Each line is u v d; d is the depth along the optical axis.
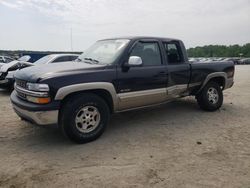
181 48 5.80
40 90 3.91
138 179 3.20
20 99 4.39
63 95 4.01
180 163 3.64
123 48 4.84
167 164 3.61
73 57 10.15
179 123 5.56
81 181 3.15
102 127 4.55
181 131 5.04
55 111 4.00
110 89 4.51
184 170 3.43
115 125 5.39
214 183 3.11
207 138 4.66
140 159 3.77
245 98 8.62
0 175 3.30
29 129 5.09
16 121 5.60
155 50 5.33
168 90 5.46
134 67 4.86
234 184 3.09
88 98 4.28
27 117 4.17
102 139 4.57
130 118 5.92
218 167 3.52
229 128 5.24
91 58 5.16
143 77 4.95
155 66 5.20
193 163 3.64
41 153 3.98
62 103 4.16
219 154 3.96
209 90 6.46
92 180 3.17
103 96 4.63
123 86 4.70
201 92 6.37
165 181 3.16
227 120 5.82
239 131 5.06
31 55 14.16
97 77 4.35
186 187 3.03
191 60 6.29
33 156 3.87
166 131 5.04
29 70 4.46
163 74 5.29
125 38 5.16
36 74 4.13
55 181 3.16
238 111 6.68
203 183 3.11
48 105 3.94
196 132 4.99
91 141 4.45
